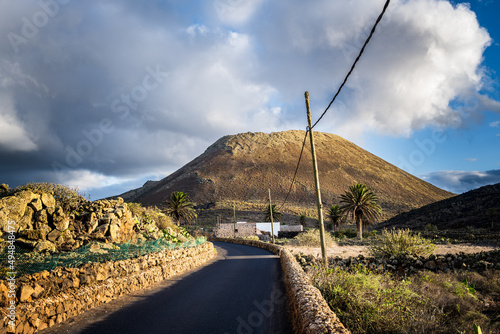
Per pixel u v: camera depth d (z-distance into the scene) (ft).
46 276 19.89
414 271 49.62
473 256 49.34
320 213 44.04
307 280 24.94
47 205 31.07
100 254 28.40
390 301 20.65
